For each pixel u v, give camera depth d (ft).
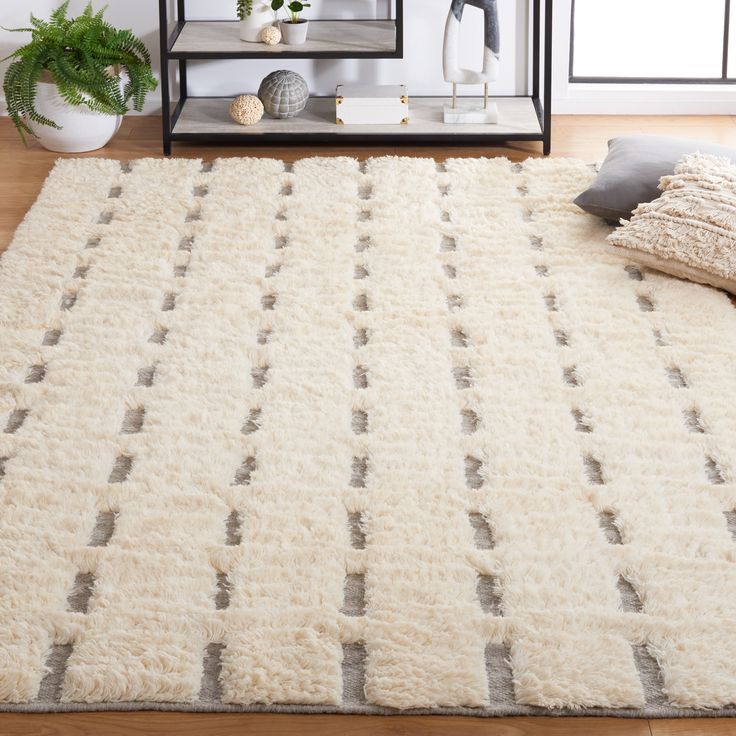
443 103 12.47
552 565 6.05
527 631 5.63
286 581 5.93
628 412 7.32
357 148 11.89
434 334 8.21
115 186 10.73
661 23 12.80
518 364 7.85
